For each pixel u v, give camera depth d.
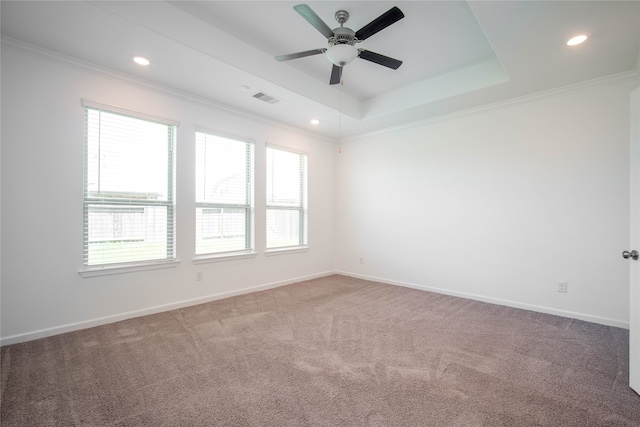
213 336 2.60
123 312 2.99
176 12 2.37
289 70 3.28
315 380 1.92
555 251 3.24
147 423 1.52
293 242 4.77
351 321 2.99
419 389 1.83
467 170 3.88
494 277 3.64
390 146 4.70
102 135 2.89
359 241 5.09
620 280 2.89
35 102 2.51
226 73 2.91
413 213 4.41
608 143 2.95
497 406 1.67
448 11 2.34
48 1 1.94
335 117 4.17
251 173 4.13
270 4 2.32
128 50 2.51
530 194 3.39
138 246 3.12
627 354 2.31
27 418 1.55
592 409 1.66
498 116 3.62
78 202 2.72
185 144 3.43
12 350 2.30
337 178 5.43
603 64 2.68
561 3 1.92
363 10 2.36
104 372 2.00
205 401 1.70
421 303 3.62
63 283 2.65
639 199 1.81
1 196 2.38
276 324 2.90
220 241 3.81
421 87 3.67
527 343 2.50
